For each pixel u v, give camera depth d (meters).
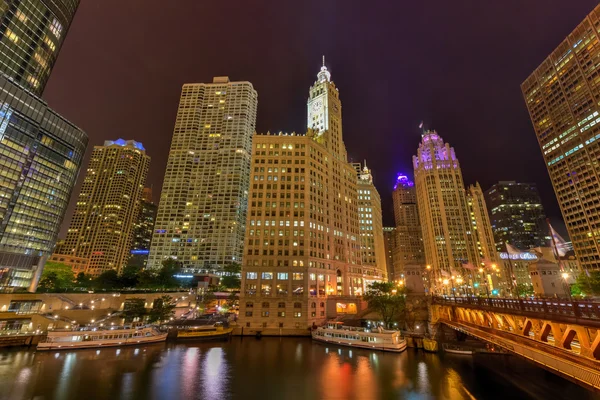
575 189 160.12
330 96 154.50
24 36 124.25
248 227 105.50
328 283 110.38
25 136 117.56
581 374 23.33
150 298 120.38
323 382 51.44
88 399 43.16
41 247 123.00
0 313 75.88
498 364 62.25
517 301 34.31
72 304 97.75
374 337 75.00
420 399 44.81
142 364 60.72
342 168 142.12
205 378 52.91
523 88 197.75
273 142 117.19
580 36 161.50
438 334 77.38
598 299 63.56
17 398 42.59
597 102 151.00
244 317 95.06
